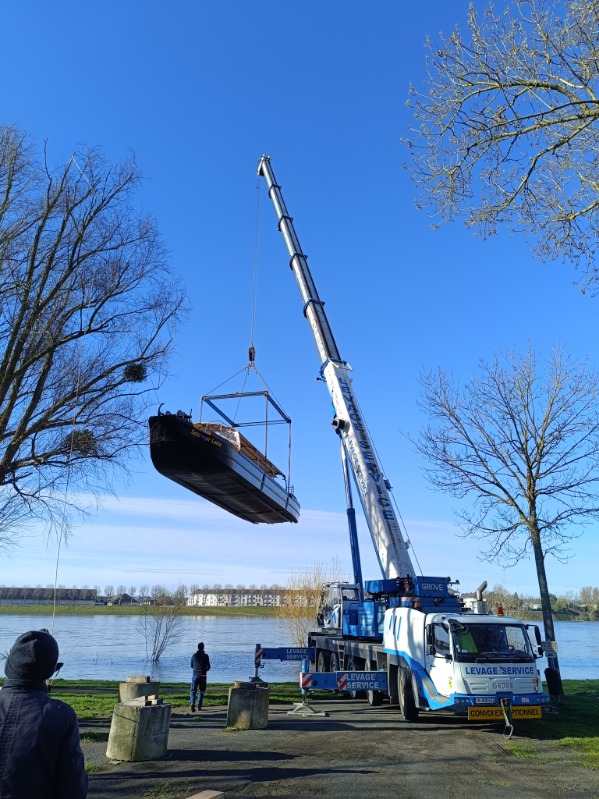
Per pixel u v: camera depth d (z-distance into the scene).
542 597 15.56
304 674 13.97
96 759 8.73
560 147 8.55
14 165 14.85
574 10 7.74
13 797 2.67
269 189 25.73
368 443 17.77
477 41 8.34
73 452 14.94
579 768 8.67
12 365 14.04
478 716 10.98
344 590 20.11
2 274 14.28
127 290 15.88
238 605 146.75
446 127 8.82
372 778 7.90
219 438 16.80
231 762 8.64
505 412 16.36
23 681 2.98
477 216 9.03
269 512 22.03
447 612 13.67
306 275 22.33
